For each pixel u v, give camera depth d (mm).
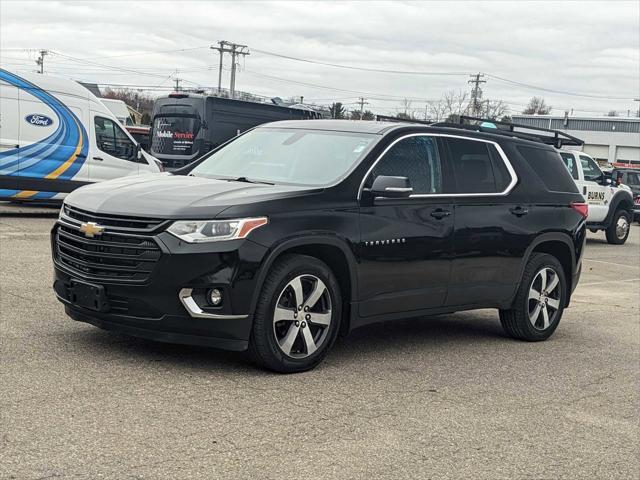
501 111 81812
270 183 6078
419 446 4445
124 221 5242
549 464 4363
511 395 5633
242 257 5176
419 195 6383
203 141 20250
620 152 88562
